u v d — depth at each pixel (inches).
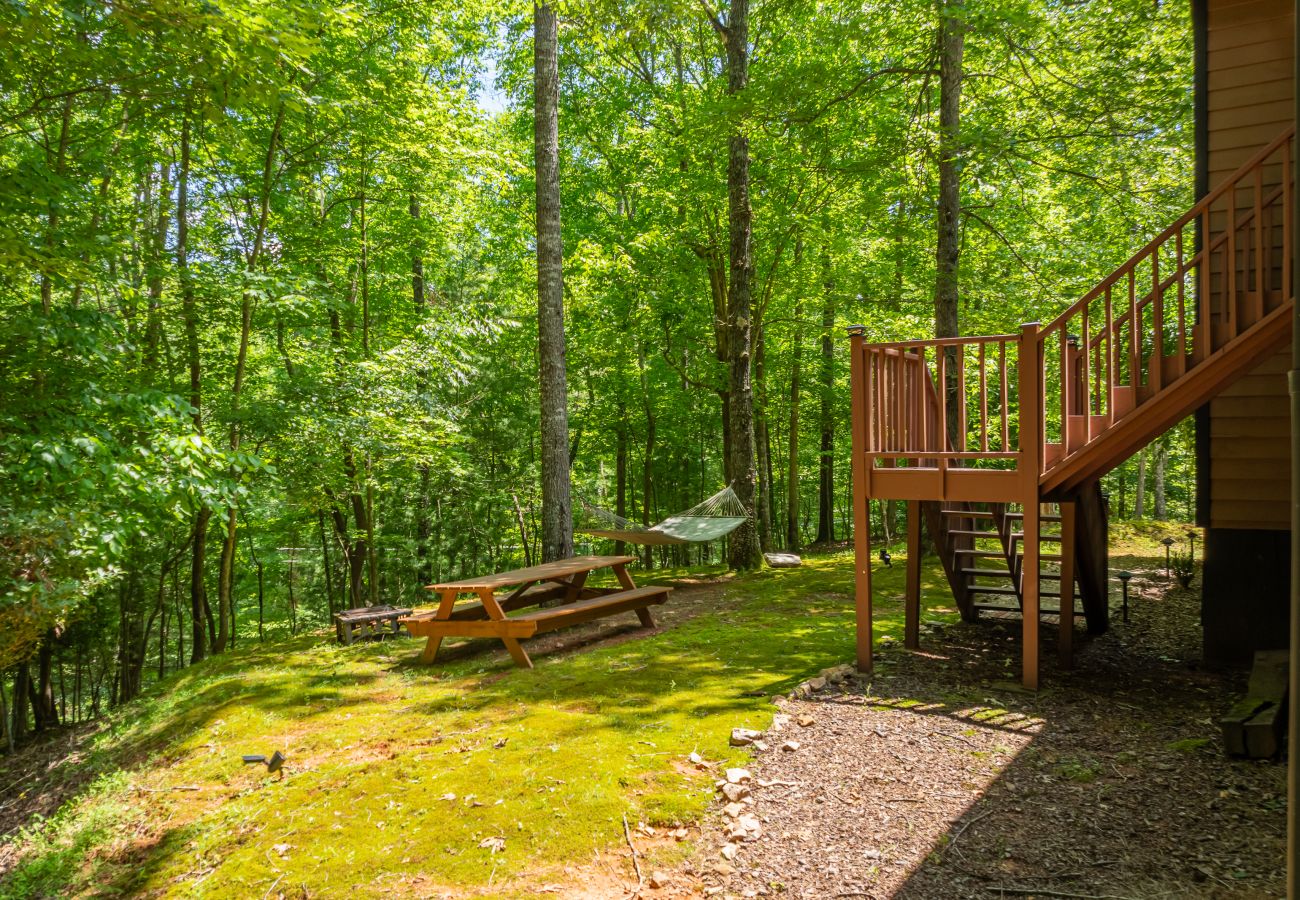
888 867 104.6
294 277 346.6
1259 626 194.1
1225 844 102.5
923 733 150.5
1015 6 294.7
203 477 223.5
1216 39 200.1
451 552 590.9
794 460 588.7
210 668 266.1
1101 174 346.3
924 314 494.6
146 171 381.4
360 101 367.9
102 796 168.1
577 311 554.6
